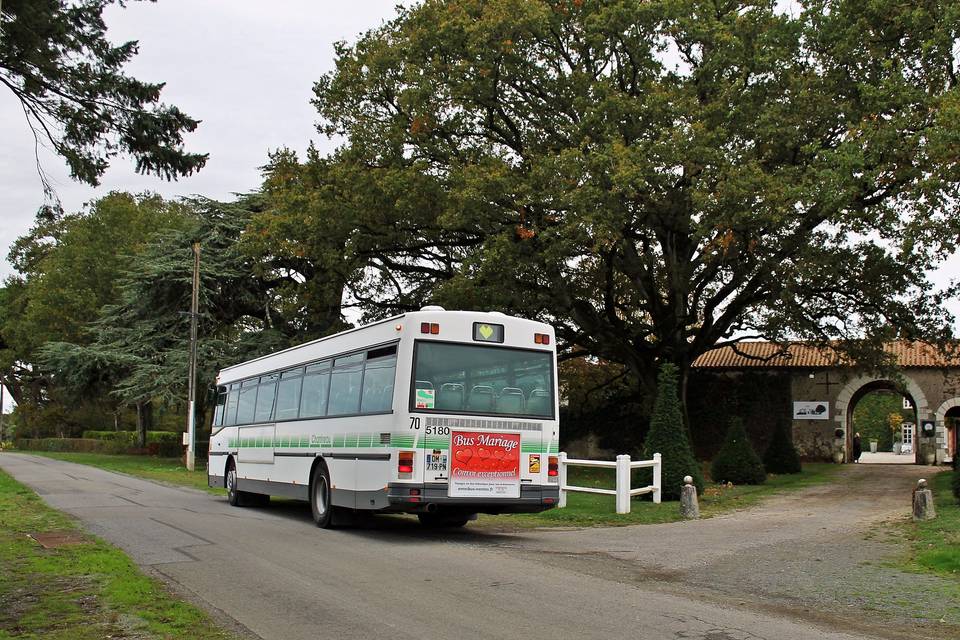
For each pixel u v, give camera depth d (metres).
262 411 18.73
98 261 53.56
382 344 13.93
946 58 21.72
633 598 8.62
